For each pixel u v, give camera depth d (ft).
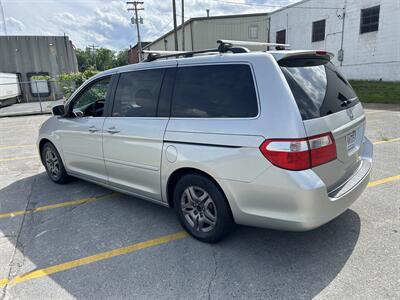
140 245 10.33
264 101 8.30
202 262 9.25
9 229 11.77
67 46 93.71
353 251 9.39
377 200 12.71
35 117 51.52
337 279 8.22
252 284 8.21
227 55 9.34
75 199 14.47
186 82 10.12
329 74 10.04
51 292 8.25
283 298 7.66
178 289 8.16
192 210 10.38
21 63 89.71
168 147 10.10
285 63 8.73
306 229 8.05
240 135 8.49
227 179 8.84
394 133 25.31
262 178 8.20
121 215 12.62
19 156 23.32
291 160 7.75
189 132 9.58
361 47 63.62
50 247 10.43
